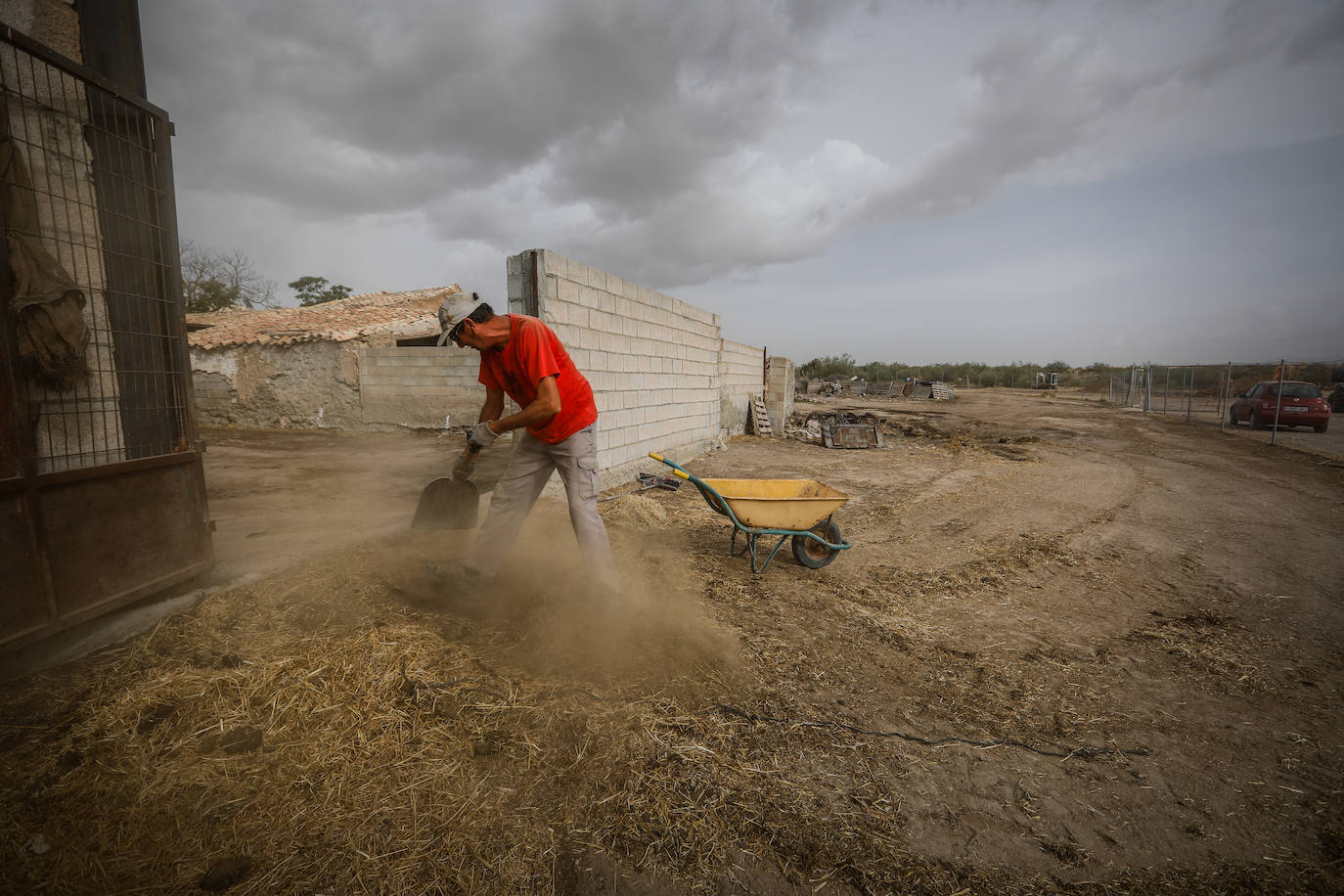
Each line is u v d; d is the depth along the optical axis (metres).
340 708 2.19
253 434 13.72
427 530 3.78
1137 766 2.31
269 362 14.83
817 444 14.16
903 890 1.67
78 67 2.51
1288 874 1.80
